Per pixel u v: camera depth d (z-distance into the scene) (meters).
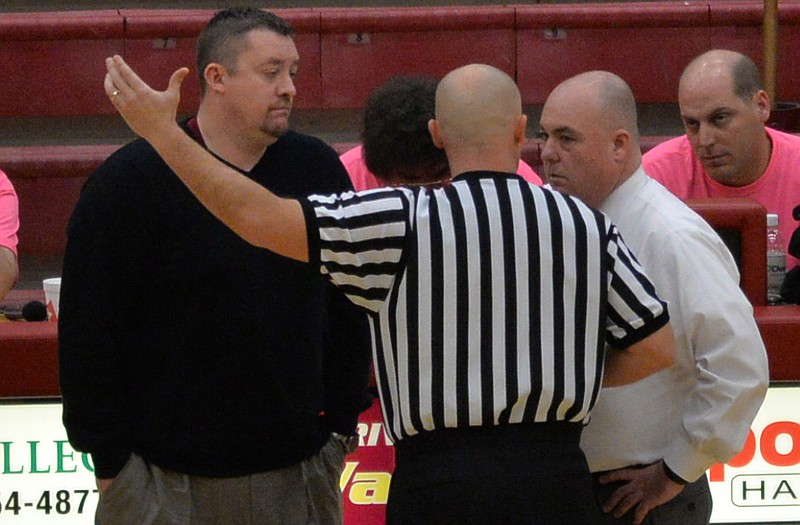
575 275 7.83
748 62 12.45
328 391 9.74
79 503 10.51
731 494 10.70
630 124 8.81
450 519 7.73
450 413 7.71
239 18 9.02
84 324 8.66
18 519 10.49
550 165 8.92
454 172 8.06
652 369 8.15
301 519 9.36
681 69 23.88
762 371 8.49
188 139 7.56
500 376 7.70
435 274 7.71
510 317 7.73
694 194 13.34
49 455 10.45
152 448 9.00
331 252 7.65
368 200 7.73
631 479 8.86
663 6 23.78
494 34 23.72
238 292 8.87
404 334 7.78
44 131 24.22
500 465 7.73
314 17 23.42
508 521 7.72
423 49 23.67
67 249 8.74
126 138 24.27
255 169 9.30
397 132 9.48
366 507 10.88
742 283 10.93
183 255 8.78
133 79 7.41
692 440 8.53
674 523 9.12
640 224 8.75
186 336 8.88
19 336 10.30
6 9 26.14
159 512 8.95
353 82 23.67
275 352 9.03
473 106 7.91
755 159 12.73
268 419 9.08
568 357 7.80
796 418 10.59
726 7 23.73
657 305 7.98
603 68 23.89
